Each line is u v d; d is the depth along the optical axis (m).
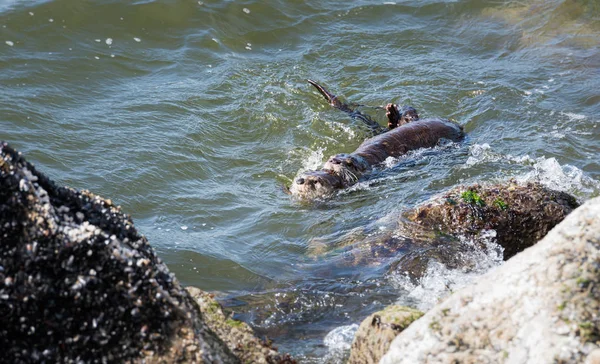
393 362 12.99
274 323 19.61
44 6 40.06
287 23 44.62
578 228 13.01
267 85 38.19
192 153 31.34
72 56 37.50
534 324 12.05
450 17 46.72
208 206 27.44
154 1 42.62
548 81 38.84
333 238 24.69
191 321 13.02
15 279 12.21
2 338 12.05
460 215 23.00
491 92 37.81
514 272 13.00
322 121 35.34
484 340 12.45
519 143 32.47
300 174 29.19
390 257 22.50
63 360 12.26
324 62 41.34
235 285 21.91
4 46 36.94
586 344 11.51
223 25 43.06
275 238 25.16
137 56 39.12
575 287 12.18
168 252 23.36
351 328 19.08
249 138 33.88
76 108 33.44
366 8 47.12
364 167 30.02
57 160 28.97
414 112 35.00
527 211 22.56
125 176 28.58
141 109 34.12
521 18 46.19
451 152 31.86
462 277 21.27
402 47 43.50
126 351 12.49
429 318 13.18
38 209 12.63
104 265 12.65
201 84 37.53
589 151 31.64
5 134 29.98
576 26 45.03
